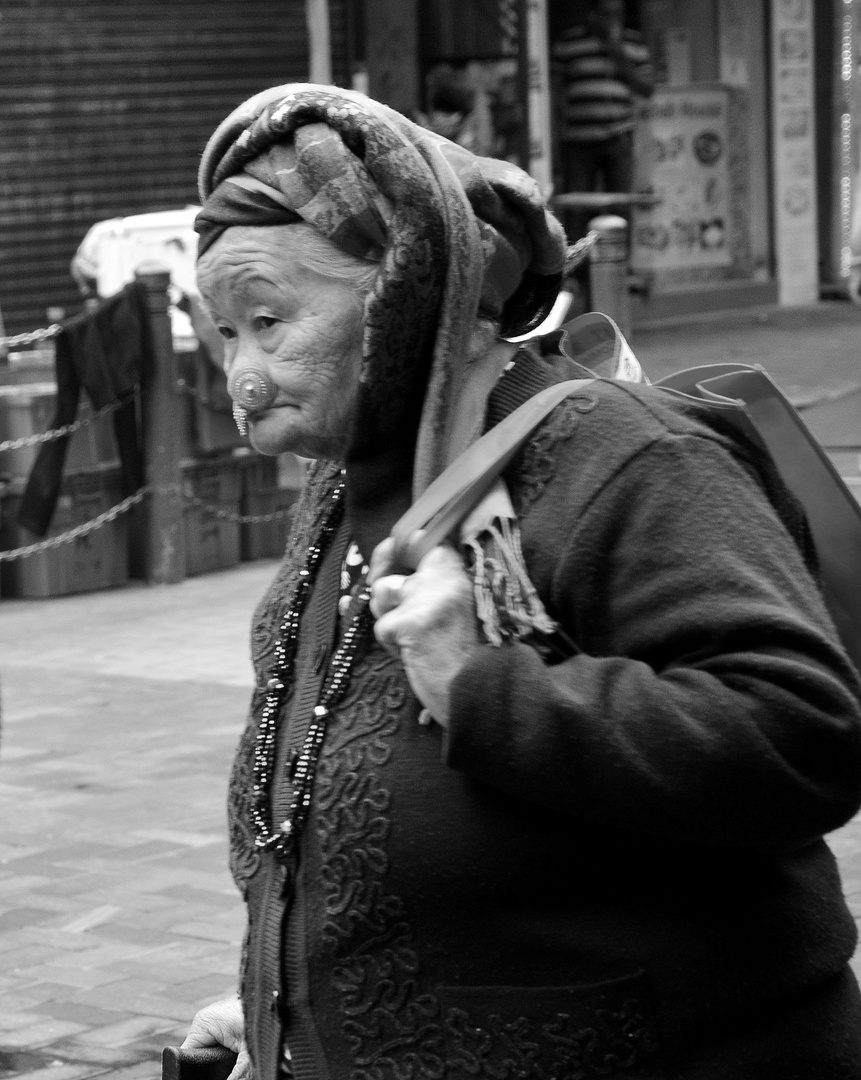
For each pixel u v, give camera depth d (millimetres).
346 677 1971
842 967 1899
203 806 6156
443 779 1860
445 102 17828
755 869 1842
